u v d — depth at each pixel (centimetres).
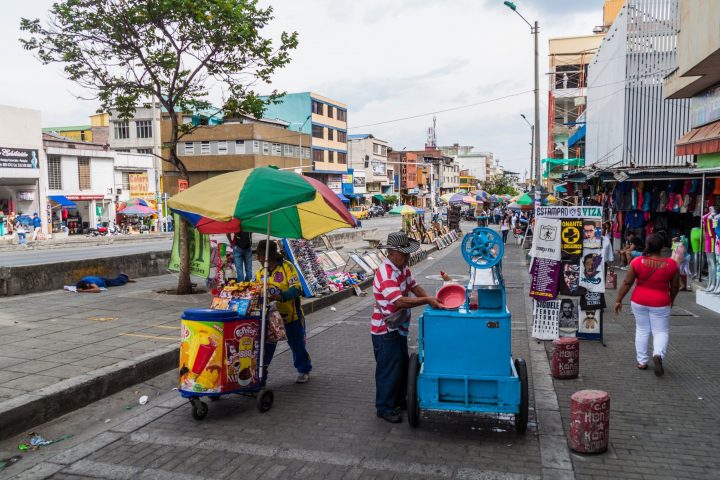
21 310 932
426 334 471
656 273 632
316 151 6569
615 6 4581
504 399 456
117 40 1075
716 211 1162
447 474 403
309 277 1102
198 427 497
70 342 718
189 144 5350
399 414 507
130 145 5575
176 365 691
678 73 1246
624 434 471
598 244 801
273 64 1170
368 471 408
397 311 495
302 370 627
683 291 1178
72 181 4088
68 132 6662
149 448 453
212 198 507
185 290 1118
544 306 820
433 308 484
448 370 469
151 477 403
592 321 805
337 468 413
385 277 495
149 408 549
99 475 407
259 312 546
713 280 1031
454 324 464
